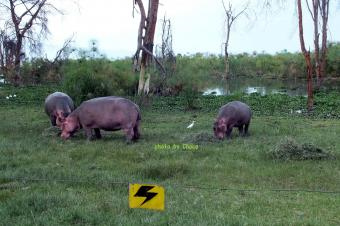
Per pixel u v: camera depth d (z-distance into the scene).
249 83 54.50
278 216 8.51
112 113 15.16
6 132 16.94
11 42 44.22
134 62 31.81
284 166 11.88
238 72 67.25
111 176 10.84
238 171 11.48
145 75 27.80
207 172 11.41
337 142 15.29
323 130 18.17
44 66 45.25
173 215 8.37
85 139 15.79
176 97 32.44
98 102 15.38
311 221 8.13
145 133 17.19
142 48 27.09
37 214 8.38
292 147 12.97
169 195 9.58
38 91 34.91
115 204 8.88
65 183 10.28
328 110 25.80
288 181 10.72
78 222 8.09
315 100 29.70
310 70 25.88
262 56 71.06
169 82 33.88
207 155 13.24
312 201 9.34
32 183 10.29
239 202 9.27
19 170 11.34
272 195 9.74
